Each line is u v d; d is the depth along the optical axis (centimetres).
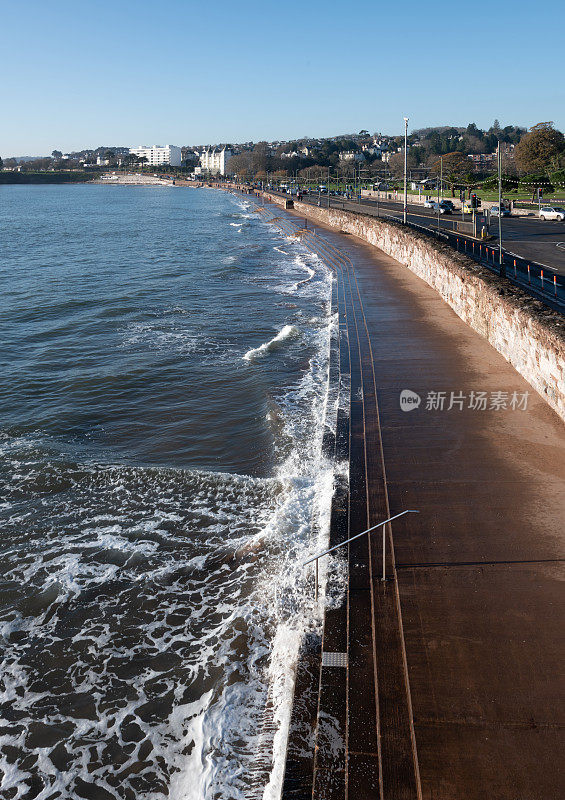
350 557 1115
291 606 1089
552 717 757
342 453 1528
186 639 1071
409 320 2797
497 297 2211
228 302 3678
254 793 798
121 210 14175
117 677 1005
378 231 5284
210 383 2288
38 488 1566
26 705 960
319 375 2273
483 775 689
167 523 1403
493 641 884
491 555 1080
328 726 793
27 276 4731
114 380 2333
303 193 11962
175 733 902
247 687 961
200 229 9056
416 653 867
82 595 1188
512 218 5997
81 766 862
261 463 1644
